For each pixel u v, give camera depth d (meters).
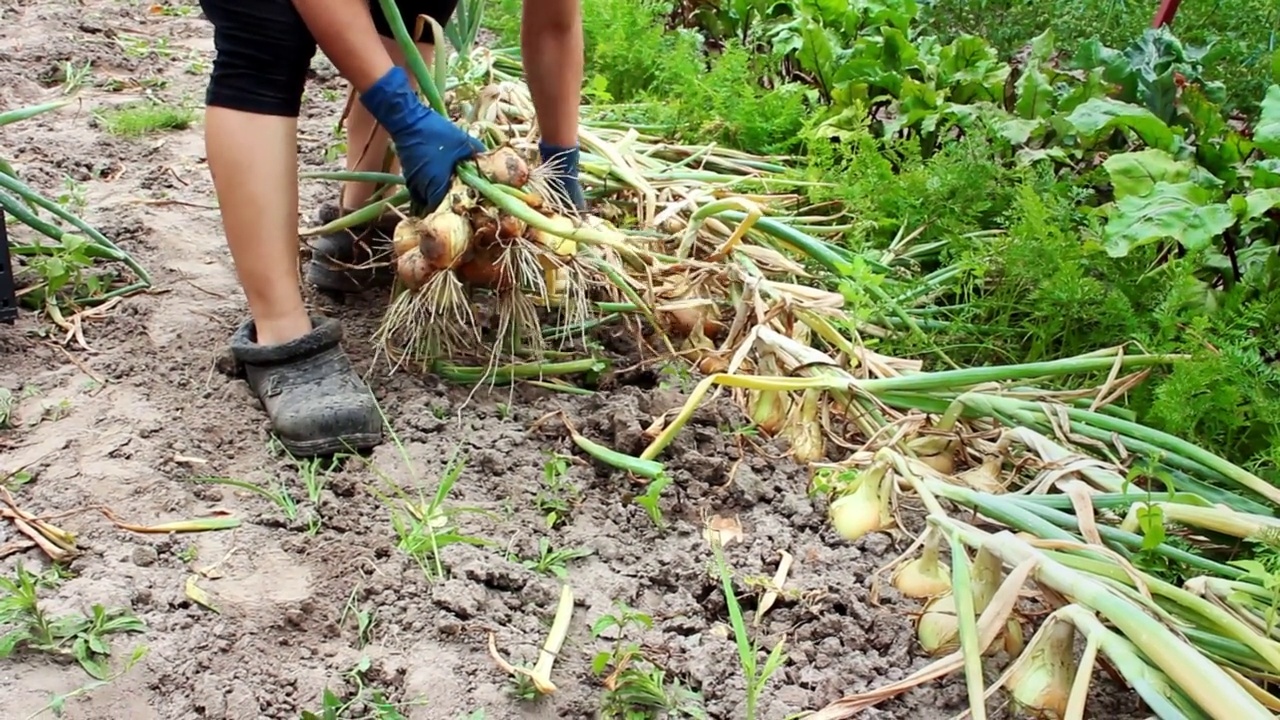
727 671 1.71
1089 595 1.57
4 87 3.63
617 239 2.22
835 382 2.17
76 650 1.61
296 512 1.96
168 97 3.76
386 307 2.62
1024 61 4.79
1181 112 3.25
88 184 3.10
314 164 3.37
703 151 3.28
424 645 1.71
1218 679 1.43
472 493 2.04
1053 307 2.49
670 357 2.44
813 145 3.16
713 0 4.62
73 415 2.13
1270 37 4.27
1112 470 2.04
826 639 1.79
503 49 4.08
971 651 1.54
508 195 2.16
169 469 2.02
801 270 2.63
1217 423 2.23
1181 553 1.78
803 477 2.19
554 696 1.65
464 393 2.34
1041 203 2.58
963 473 2.14
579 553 1.93
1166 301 2.35
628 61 3.89
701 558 1.95
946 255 2.91
